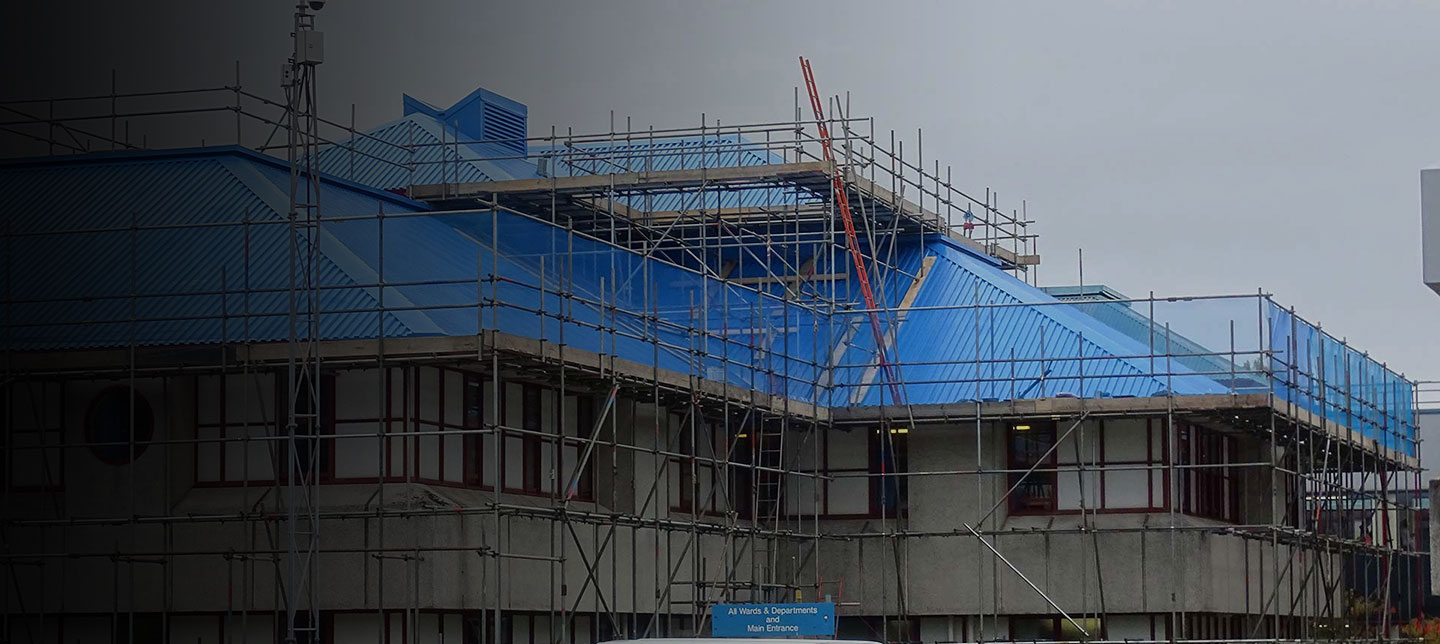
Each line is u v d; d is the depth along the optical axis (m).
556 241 46.06
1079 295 62.03
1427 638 64.81
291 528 33.34
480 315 34.53
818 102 53.19
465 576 35.91
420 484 35.94
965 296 50.66
